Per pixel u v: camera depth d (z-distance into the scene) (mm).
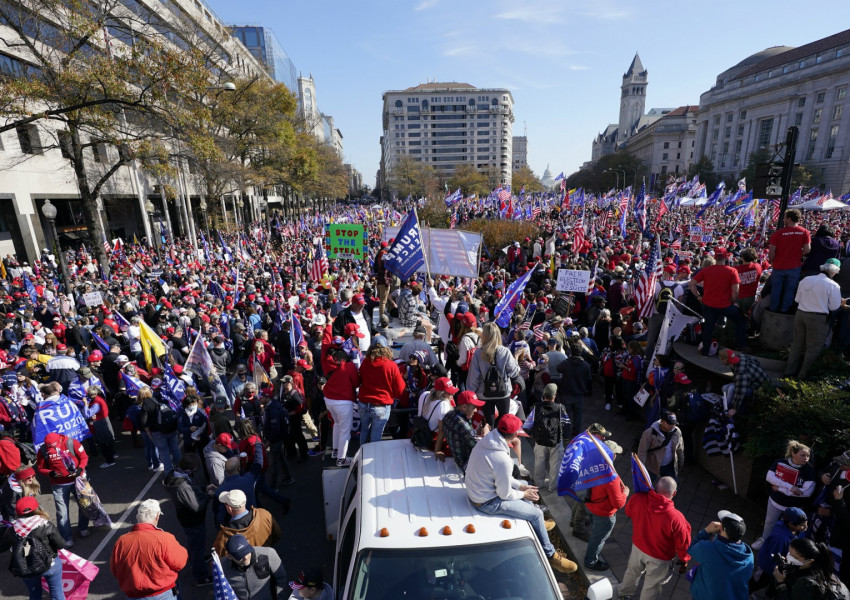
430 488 4148
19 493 5211
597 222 37500
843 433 5328
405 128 175500
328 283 16312
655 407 7484
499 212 34344
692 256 17391
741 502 6453
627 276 14305
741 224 32438
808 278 6512
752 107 106688
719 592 3867
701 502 6473
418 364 7398
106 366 9766
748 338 8445
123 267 24391
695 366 8203
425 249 10914
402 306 11539
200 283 19906
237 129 38438
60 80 16422
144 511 4219
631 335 10555
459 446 4363
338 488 5445
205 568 5477
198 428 7371
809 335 6539
